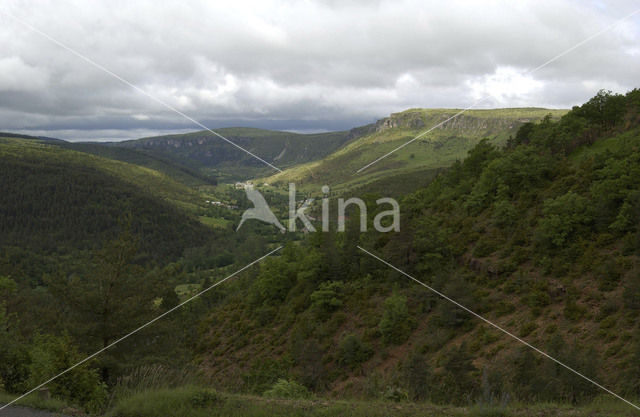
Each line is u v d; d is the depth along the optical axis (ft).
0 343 44.52
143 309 76.74
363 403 30.78
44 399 31.94
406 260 146.72
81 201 604.08
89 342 70.03
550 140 179.32
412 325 121.29
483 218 156.35
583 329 85.92
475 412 28.09
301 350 119.96
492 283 121.60
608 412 28.76
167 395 30.96
